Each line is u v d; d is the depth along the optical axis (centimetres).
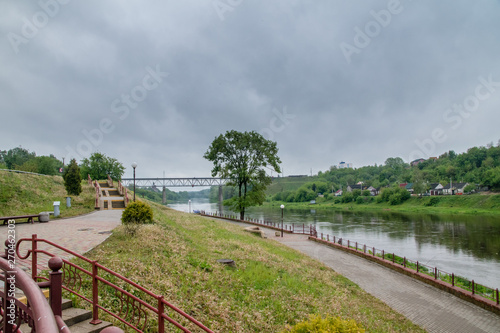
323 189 14288
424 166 13075
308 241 3178
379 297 1523
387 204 9850
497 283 2061
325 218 6650
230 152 4547
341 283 1574
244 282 1153
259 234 3086
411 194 10231
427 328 1210
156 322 716
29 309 282
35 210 2456
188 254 1299
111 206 3169
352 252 2594
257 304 991
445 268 2428
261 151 4434
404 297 1559
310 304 1088
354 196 11281
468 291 1594
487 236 3894
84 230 1603
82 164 5684
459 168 10812
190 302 865
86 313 589
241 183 4666
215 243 1842
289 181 18650
